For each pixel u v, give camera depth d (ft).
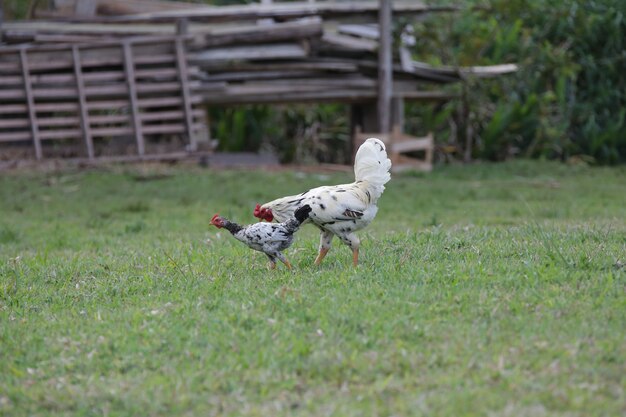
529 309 24.43
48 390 21.26
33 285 31.40
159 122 78.02
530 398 19.19
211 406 19.94
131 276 31.60
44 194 62.90
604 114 88.58
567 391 19.42
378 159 29.17
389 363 21.33
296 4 82.28
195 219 52.24
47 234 47.75
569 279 27.12
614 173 77.56
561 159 88.17
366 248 34.06
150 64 75.46
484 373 20.56
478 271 28.27
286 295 26.18
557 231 36.73
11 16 110.11
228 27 81.66
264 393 20.22
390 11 77.56
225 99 77.41
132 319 25.41
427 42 82.79
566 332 22.67
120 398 20.51
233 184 66.54
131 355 22.81
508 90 87.76
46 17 87.10
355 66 79.15
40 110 72.38
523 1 83.92
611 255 30.07
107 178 68.13
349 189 29.01
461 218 51.55
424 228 45.34
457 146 88.79
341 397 19.90
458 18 86.43
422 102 87.45
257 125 88.79
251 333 23.49
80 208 57.67
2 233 46.75
